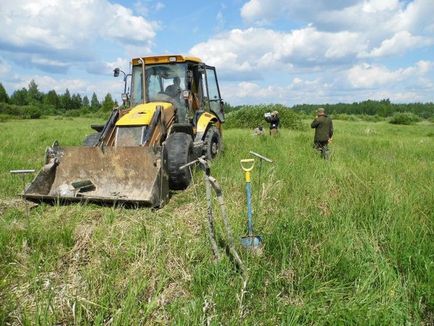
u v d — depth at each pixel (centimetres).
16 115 5762
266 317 291
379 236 401
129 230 433
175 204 552
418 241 377
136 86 785
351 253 366
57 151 593
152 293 324
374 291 314
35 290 321
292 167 696
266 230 416
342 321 278
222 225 417
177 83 768
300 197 507
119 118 686
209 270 343
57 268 363
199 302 299
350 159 859
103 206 525
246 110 2555
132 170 564
